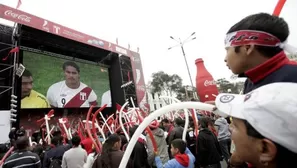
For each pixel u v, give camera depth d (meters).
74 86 15.38
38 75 13.45
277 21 0.74
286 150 0.56
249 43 0.77
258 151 0.60
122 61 20.31
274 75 0.74
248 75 0.80
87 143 4.24
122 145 3.70
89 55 18.02
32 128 13.46
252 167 0.74
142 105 19.89
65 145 4.09
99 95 17.12
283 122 0.54
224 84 26.64
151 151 3.29
